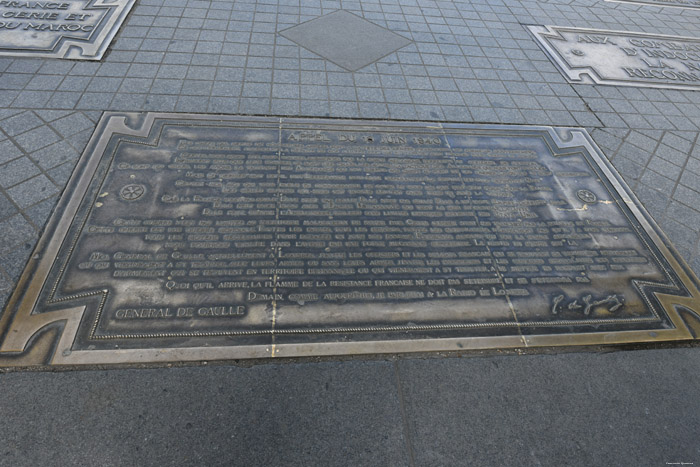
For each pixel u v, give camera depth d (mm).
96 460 1967
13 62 4020
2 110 3557
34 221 2842
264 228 3010
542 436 2283
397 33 5363
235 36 4852
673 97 5059
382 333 2596
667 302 3002
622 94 4992
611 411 2426
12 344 2293
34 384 2170
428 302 2771
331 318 2617
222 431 2123
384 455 2133
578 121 4480
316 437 2158
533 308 2842
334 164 3578
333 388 2346
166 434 2082
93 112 3684
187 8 5156
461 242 3141
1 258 2625
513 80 4918
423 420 2277
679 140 4422
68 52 4242
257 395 2268
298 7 5527
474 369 2523
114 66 4188
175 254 2775
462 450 2189
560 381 2527
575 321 2814
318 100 4207
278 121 3896
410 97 4434
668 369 2662
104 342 2354
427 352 2564
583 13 6602
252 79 4316
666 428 2391
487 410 2354
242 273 2740
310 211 3172
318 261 2871
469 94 4602
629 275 3129
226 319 2525
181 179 3246
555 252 3189
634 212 3602
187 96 4004
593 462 2219
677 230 3512
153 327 2438
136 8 5008
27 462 1926
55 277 2580
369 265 2902
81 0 4973
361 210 3244
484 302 2822
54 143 3367
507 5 6434
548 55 5453
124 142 3457
